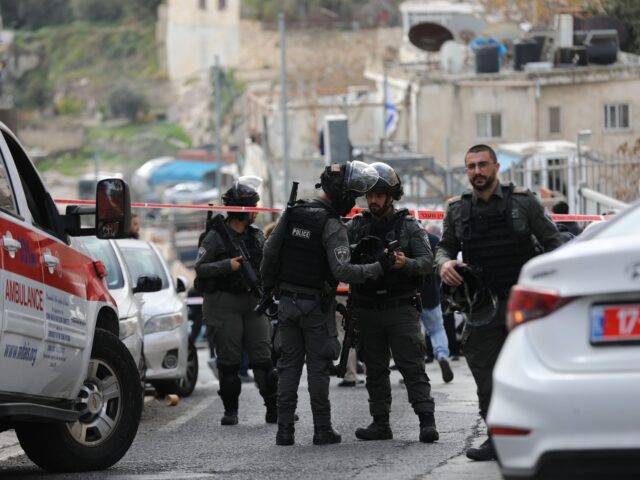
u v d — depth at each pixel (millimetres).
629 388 16922
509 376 17766
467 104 115250
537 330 17719
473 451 27781
